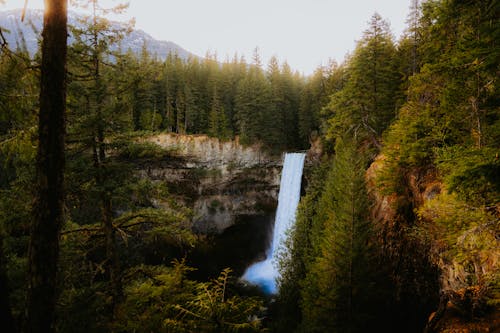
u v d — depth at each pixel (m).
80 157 8.51
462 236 7.44
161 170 36.78
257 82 44.75
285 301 20.58
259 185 44.03
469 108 9.16
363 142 26.38
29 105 4.70
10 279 6.91
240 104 42.97
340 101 24.06
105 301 8.46
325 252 15.37
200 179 39.94
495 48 6.28
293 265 21.84
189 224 37.81
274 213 44.75
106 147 8.83
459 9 8.19
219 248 39.56
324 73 45.44
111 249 9.14
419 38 21.17
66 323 6.89
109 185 8.20
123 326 6.07
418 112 13.29
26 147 5.12
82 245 9.27
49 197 4.13
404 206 15.62
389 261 16.06
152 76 9.32
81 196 8.51
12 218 6.81
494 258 7.47
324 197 21.61
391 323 14.32
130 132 9.65
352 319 13.29
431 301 13.14
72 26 7.86
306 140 46.84
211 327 4.75
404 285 14.78
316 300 14.61
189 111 42.50
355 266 13.71
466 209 7.76
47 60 4.10
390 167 15.16
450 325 7.01
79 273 8.77
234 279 33.16
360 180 15.41
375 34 21.70
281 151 45.12
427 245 13.22
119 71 8.90
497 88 7.35
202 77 50.22
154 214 10.11
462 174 5.60
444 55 10.11
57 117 4.18
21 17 4.27
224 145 41.06
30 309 4.10
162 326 5.30
